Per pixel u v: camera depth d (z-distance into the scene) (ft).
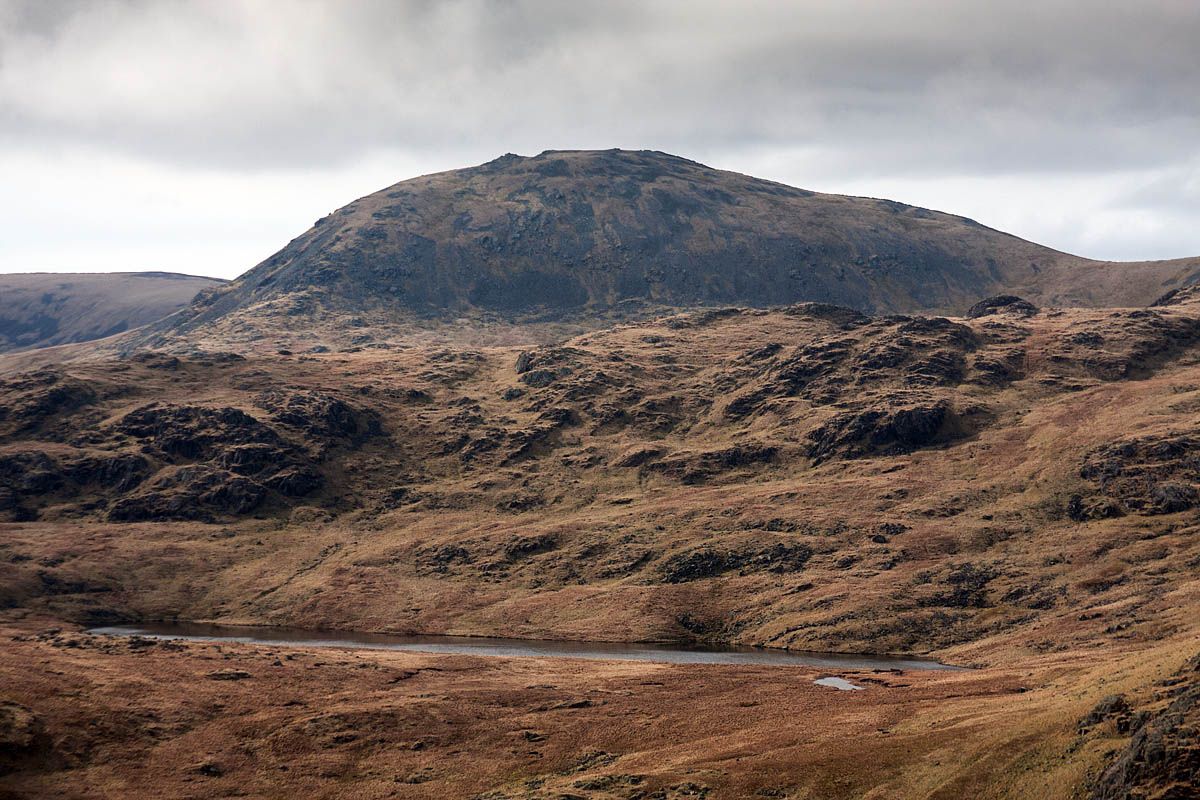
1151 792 229.66
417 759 408.46
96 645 534.37
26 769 379.76
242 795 376.27
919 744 330.75
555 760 400.06
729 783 330.34
